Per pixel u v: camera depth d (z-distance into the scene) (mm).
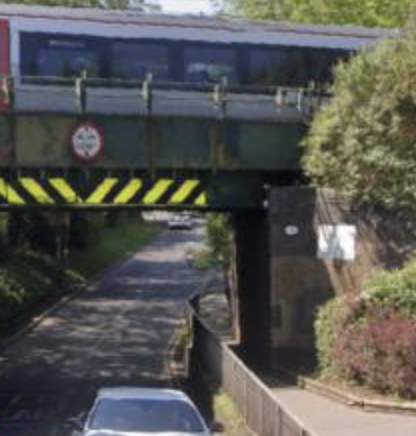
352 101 28047
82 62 30156
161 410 18062
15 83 29516
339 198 28891
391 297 24719
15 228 68562
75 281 72750
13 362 42375
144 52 30688
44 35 29875
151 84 29750
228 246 54688
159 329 53281
